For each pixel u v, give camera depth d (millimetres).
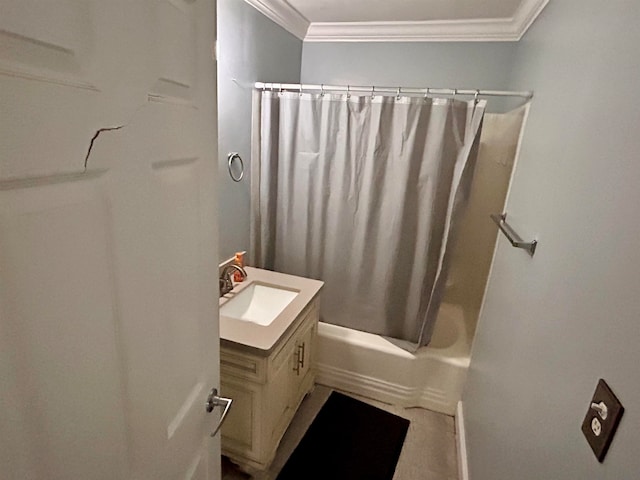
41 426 457
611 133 839
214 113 829
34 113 396
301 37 2590
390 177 2021
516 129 2078
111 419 588
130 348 612
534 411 1051
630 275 675
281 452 1916
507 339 1428
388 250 2125
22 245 401
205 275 862
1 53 357
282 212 2279
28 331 422
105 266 531
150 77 587
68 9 424
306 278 2262
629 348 649
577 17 1188
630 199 716
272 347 1535
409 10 2131
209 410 956
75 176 461
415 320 2199
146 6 561
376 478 1804
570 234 987
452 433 2094
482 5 1994
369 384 2299
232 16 1805
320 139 2082
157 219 647
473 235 2666
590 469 720
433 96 2533
